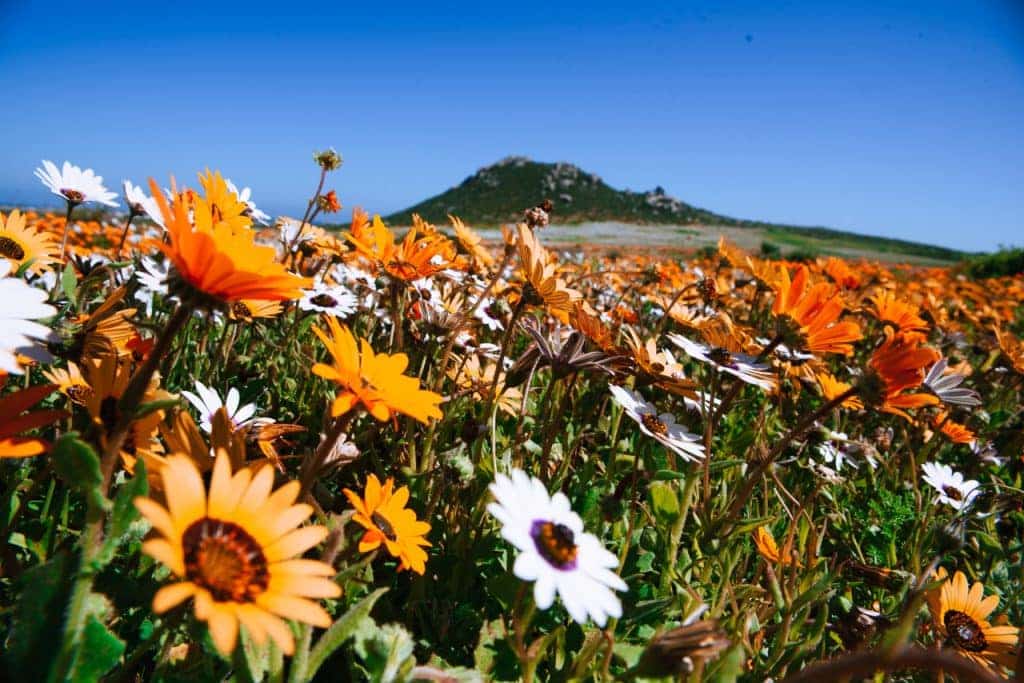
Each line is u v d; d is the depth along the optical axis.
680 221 84.31
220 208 1.43
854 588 2.00
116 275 2.46
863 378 1.62
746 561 1.78
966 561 2.12
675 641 0.96
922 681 1.44
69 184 2.22
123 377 1.05
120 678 0.98
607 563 1.11
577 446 1.96
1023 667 1.20
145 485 0.85
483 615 1.56
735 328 2.35
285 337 3.05
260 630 0.70
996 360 3.89
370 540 1.18
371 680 1.01
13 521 1.20
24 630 0.82
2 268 0.91
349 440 1.83
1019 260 17.69
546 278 1.79
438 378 2.06
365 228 1.97
